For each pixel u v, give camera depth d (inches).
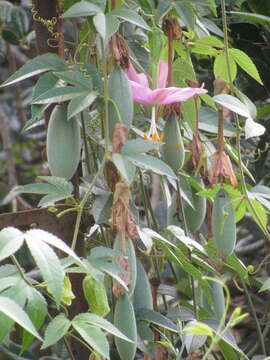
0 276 48.8
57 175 52.9
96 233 63.9
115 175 53.3
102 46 52.2
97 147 60.8
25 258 70.2
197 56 71.2
